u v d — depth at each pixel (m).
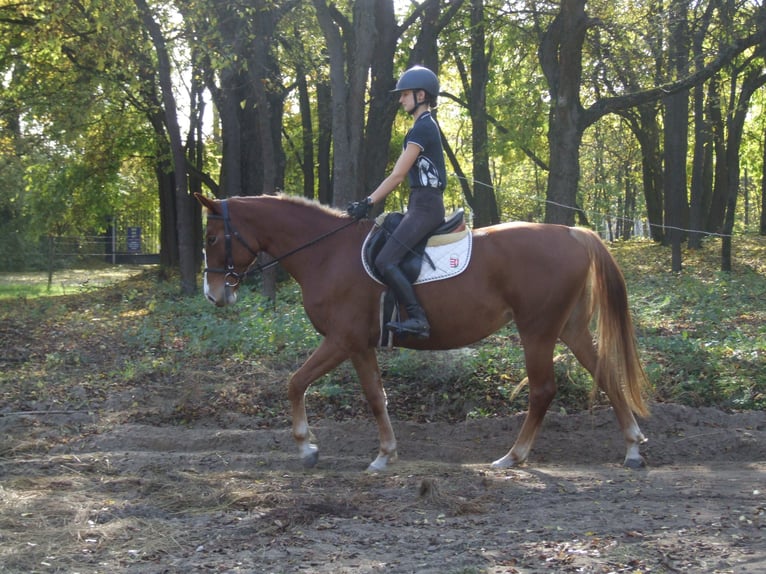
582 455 7.27
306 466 6.73
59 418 8.18
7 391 9.09
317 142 24.45
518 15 21.14
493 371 9.06
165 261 25.45
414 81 6.41
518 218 37.12
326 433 7.66
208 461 6.86
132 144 23.89
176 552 4.70
